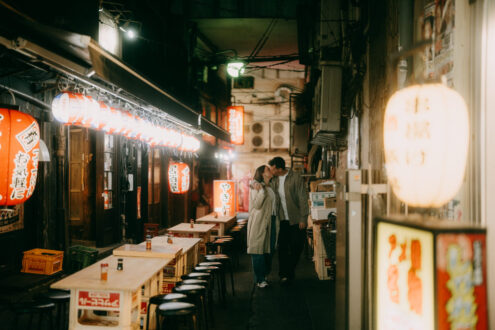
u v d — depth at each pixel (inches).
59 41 194.4
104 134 471.2
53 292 214.5
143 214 565.9
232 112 890.7
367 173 162.4
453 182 97.3
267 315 281.7
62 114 238.7
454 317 82.6
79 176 486.3
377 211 158.1
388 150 108.9
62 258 344.5
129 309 199.2
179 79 687.7
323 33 385.1
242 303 315.0
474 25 134.6
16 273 329.1
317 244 394.3
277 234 372.2
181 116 406.6
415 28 181.9
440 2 155.5
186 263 330.6
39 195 352.5
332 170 525.3
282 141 1429.6
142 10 528.1
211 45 818.8
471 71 135.1
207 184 976.3
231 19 678.5
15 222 328.5
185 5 669.9
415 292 89.0
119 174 506.6
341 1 385.4
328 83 352.2
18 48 176.4
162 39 615.5
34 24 175.8
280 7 662.5
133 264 243.3
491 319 127.4
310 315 279.6
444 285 82.5
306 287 355.6
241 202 1381.6
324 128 351.9
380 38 236.2
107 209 483.5
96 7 271.6
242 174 1448.1
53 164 368.5
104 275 205.2
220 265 302.2
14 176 181.6
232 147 1263.5
